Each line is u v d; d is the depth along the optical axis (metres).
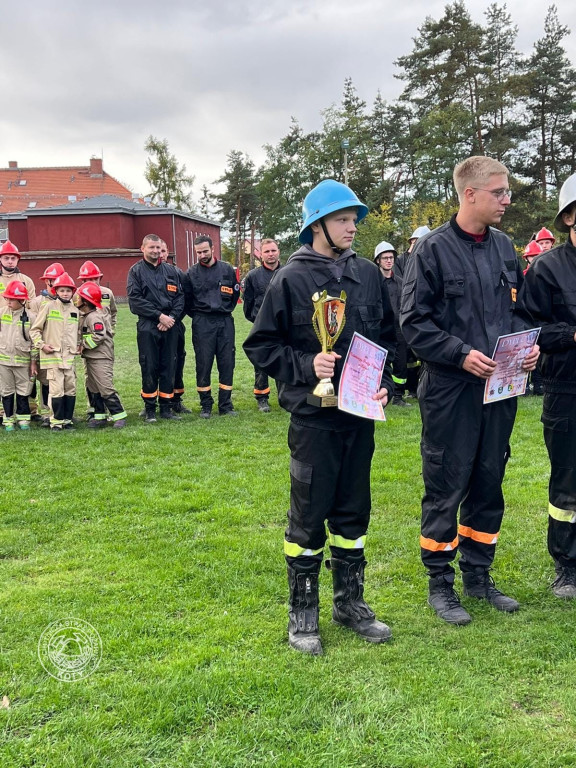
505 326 3.70
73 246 47.78
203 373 9.61
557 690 3.04
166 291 9.16
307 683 3.08
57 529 5.20
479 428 3.71
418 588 4.16
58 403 8.76
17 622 3.69
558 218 3.95
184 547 4.77
